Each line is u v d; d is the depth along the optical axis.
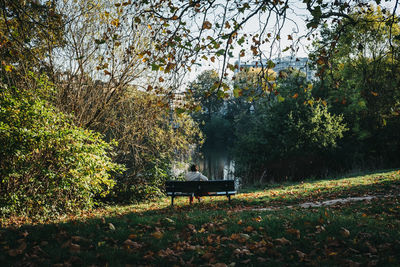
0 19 9.45
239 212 8.72
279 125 25.81
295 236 5.81
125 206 13.07
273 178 24.81
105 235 5.86
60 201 10.68
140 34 13.04
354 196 11.27
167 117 15.73
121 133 15.16
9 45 7.86
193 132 17.33
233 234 5.85
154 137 15.98
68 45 12.63
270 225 6.55
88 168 10.45
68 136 9.98
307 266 4.60
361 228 6.06
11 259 4.75
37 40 11.62
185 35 6.94
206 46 6.57
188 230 6.33
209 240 5.64
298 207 9.55
